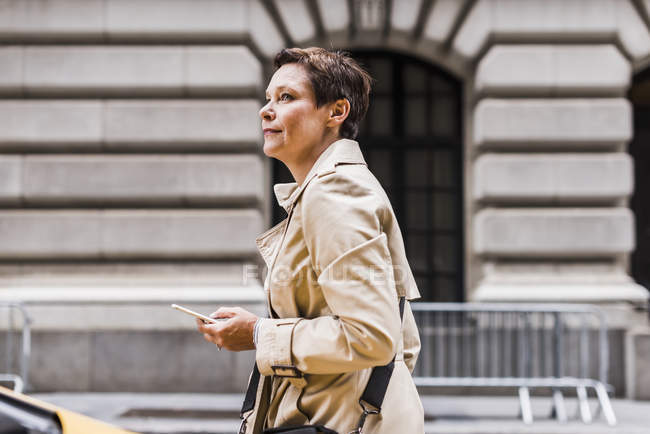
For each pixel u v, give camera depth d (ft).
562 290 27.94
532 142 28.45
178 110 28.09
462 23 29.09
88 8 28.27
